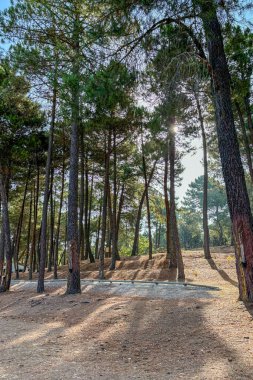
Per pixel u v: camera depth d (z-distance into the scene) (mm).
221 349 6348
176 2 7840
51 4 11859
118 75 8859
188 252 26953
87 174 28531
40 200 35469
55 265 23969
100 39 8961
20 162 24375
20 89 14961
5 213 18438
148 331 8055
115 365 6035
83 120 10516
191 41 9180
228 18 8562
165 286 14586
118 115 18609
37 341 7930
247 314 8203
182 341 7125
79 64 9523
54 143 22938
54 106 16297
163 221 34656
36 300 13938
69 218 14773
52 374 5598
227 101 9570
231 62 12797
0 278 18516
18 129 19969
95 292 14539
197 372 5387
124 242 53000
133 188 32000
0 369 5918
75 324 9477
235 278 16844
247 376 5082
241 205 9219
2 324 10461
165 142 13625
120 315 9766
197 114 16156
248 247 9148
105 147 23859
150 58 9273
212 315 8570
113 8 8367
